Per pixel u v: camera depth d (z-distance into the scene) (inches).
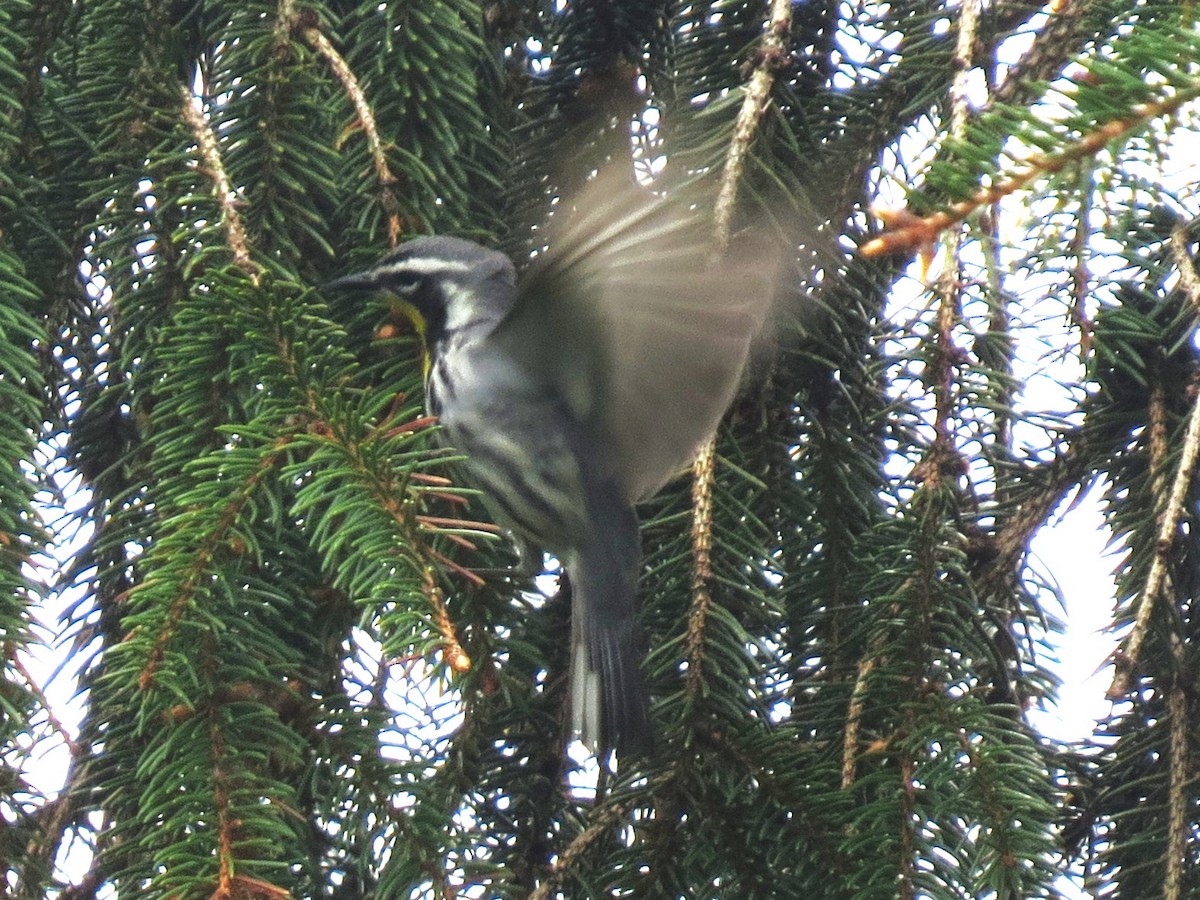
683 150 370.0
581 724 339.6
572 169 425.4
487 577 338.3
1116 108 230.7
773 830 321.1
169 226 348.8
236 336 317.1
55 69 362.3
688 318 321.1
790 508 375.2
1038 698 389.7
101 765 357.4
